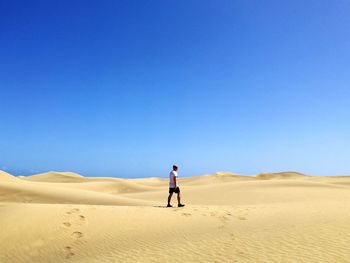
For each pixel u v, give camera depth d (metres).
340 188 37.31
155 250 9.88
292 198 28.81
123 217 13.77
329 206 15.99
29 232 11.83
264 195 31.09
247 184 40.69
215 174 84.75
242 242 9.74
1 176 39.94
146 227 12.76
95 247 10.84
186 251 9.43
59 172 81.00
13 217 12.80
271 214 14.39
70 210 14.12
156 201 29.12
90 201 26.41
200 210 15.85
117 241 11.26
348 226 10.73
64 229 12.23
